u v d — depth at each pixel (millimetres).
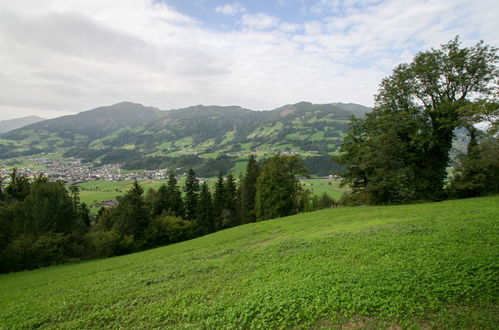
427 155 34531
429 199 33594
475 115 24828
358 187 39156
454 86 31891
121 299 12656
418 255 11055
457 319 6750
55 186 46125
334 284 9680
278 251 16734
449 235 12781
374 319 7438
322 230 22312
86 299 13406
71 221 45906
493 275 8242
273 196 49844
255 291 10445
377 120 34719
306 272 11555
